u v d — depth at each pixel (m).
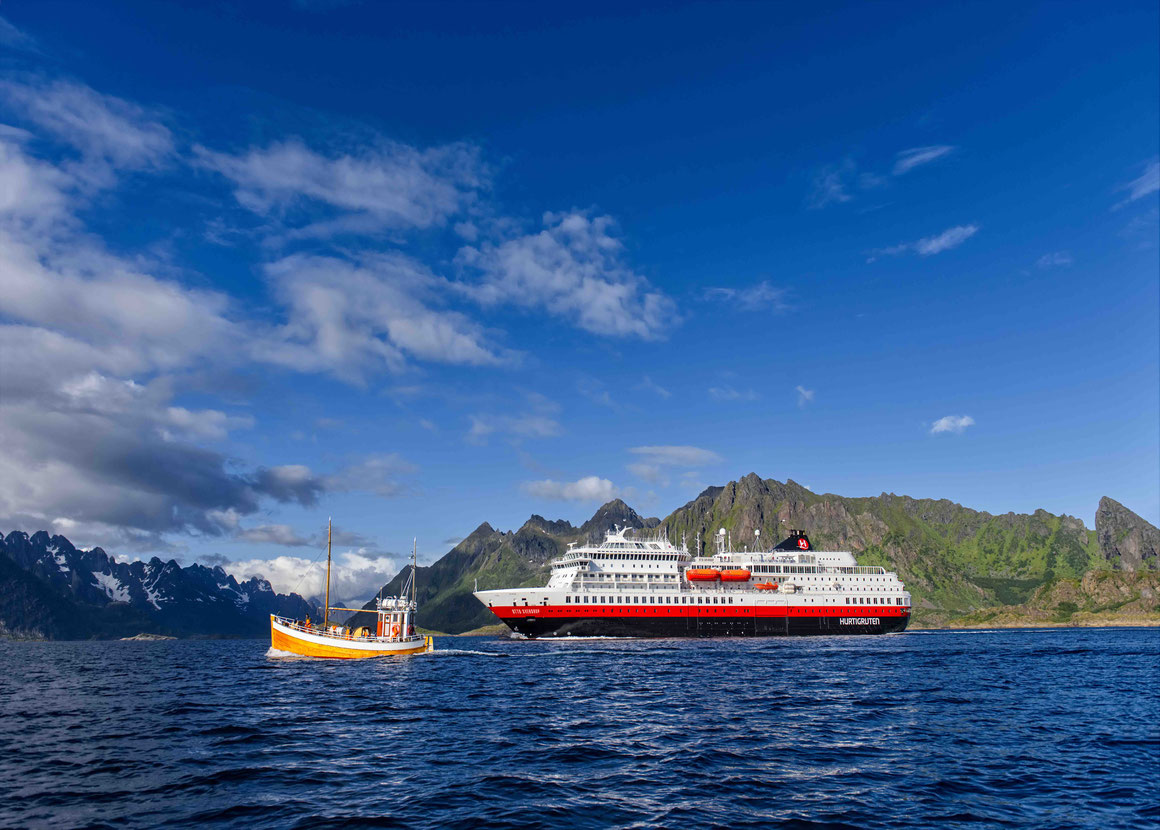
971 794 34.03
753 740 46.59
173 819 29.67
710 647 135.00
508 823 29.09
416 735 48.38
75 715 58.84
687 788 34.66
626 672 91.06
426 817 29.91
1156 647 160.62
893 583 169.00
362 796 33.06
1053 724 53.09
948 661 110.88
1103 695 70.25
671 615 151.12
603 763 39.91
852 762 40.31
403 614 121.62
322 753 42.56
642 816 30.25
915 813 31.03
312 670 99.12
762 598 157.50
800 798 33.09
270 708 61.50
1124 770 38.72
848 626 162.50
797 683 78.56
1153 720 55.09
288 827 28.66
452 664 103.62
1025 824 29.77
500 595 152.25
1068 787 35.28
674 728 50.97
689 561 162.75
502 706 61.84
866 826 29.28
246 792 33.75
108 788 34.47
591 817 30.05
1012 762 40.53
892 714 57.44
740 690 72.38
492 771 37.91
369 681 82.56
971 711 59.28
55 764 39.66
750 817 30.27
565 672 91.56
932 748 44.19
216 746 44.69
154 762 40.09
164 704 65.81
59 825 28.91
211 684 84.00
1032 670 97.75
